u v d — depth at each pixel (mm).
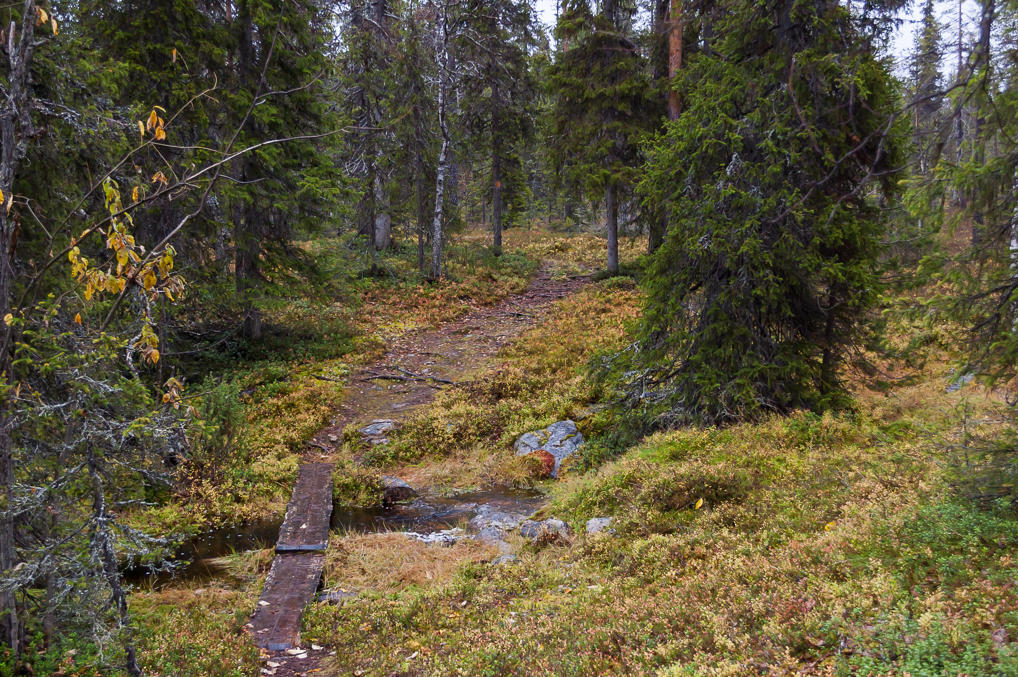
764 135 11273
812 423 10523
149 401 4949
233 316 20516
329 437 16312
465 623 7133
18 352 4867
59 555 4805
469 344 22719
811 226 10750
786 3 10703
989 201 5891
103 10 15531
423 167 31828
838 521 6867
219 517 11945
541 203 57062
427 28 28109
